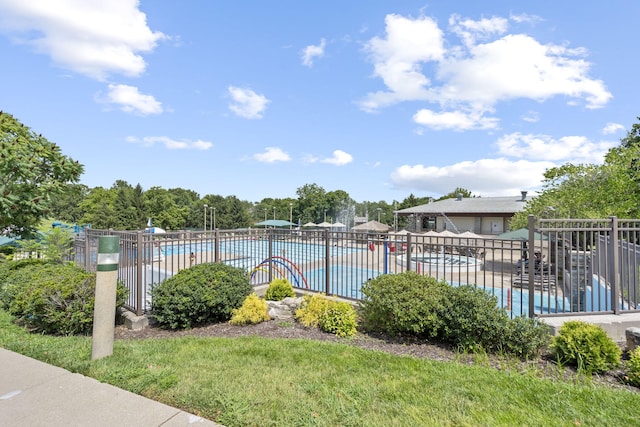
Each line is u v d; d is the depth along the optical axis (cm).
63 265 680
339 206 7575
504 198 3045
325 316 500
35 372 304
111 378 289
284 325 522
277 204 8219
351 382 298
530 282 476
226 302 540
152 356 357
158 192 5728
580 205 1111
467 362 377
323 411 242
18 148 648
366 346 434
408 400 263
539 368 357
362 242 674
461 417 237
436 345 439
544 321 456
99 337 343
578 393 277
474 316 406
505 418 236
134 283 580
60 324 479
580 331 362
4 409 237
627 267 511
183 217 5822
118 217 4856
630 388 311
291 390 277
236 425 222
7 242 942
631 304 546
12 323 529
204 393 265
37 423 218
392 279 493
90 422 220
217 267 587
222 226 6512
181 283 529
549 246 507
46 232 854
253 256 1003
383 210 7694
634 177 996
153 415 230
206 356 366
